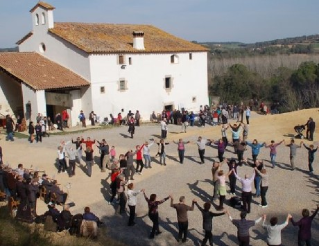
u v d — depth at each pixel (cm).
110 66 3797
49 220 1373
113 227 1537
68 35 3775
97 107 3734
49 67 3712
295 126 2992
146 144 2288
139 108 4144
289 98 6419
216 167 1772
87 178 2114
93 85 3669
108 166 2228
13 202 1527
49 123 3325
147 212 1686
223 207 1702
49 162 2392
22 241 1117
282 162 2341
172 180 2067
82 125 3566
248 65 10369
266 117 3716
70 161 2125
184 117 3362
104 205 1756
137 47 4028
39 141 2908
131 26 4762
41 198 1792
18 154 2575
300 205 1706
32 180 1702
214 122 3712
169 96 4425
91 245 1271
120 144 2864
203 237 1453
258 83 7388
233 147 2675
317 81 6806
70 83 3528
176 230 1516
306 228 1234
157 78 4266
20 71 3441
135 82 4056
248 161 2350
